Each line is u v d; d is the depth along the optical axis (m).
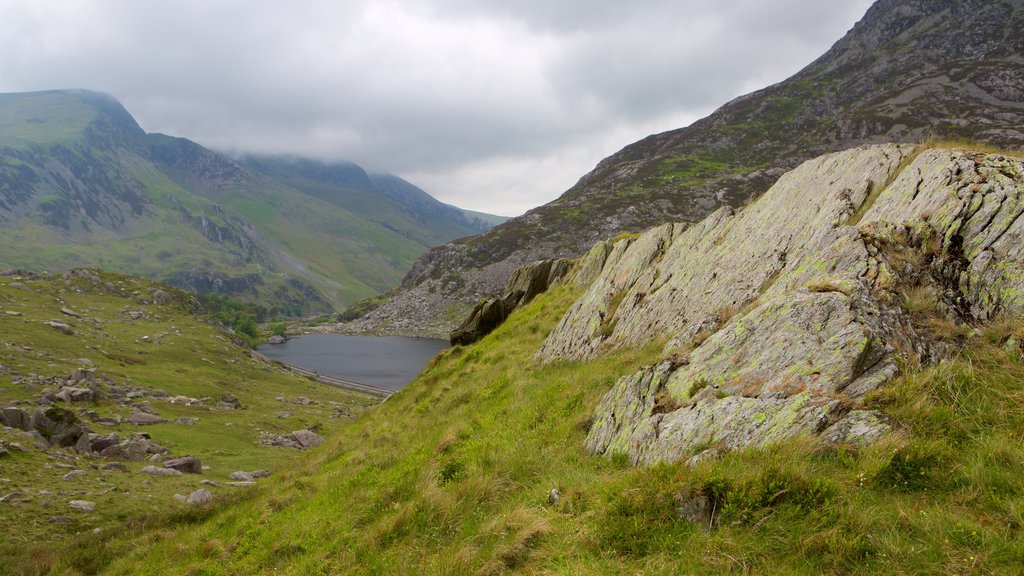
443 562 9.41
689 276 21.06
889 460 7.68
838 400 9.20
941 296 11.19
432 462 15.98
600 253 37.69
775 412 9.66
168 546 18.06
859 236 13.23
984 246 11.64
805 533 7.09
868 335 9.88
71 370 58.94
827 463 8.22
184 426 49.81
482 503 11.46
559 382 19.34
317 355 183.25
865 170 17.12
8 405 41.25
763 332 11.62
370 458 21.61
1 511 22.61
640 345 19.73
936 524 6.56
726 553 7.09
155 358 83.00
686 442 10.34
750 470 8.39
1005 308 10.59
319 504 16.89
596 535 8.42
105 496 26.94
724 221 22.53
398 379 135.62
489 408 20.86
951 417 8.45
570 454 12.95
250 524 17.61
